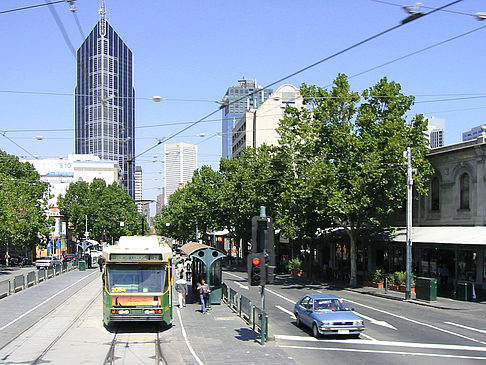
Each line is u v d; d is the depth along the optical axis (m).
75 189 103.69
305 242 50.47
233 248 97.38
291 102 101.69
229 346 17.12
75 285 40.41
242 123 114.69
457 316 24.92
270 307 28.12
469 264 34.69
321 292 36.31
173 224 90.19
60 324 21.69
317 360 15.12
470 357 15.59
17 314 24.55
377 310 26.62
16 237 64.38
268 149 49.22
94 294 33.69
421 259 39.81
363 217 38.59
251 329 20.59
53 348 16.72
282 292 36.19
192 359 15.17
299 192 36.88
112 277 20.11
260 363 14.62
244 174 52.81
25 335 19.09
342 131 37.06
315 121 39.31
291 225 41.16
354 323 18.55
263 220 17.30
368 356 15.71
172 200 97.25
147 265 20.31
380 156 34.88
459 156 36.25
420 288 30.52
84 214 99.00
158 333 19.69
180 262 45.28
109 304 19.75
